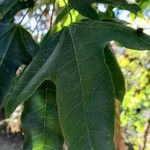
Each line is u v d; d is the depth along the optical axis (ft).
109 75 0.54
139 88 3.06
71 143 0.52
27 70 0.60
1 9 0.64
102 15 0.85
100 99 0.53
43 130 0.67
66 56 0.58
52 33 0.67
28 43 0.67
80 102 0.53
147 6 0.91
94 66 0.55
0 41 0.67
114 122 0.51
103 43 0.58
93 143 0.51
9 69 0.65
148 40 0.57
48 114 0.67
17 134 4.52
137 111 3.12
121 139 1.05
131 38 0.57
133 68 2.94
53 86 0.67
